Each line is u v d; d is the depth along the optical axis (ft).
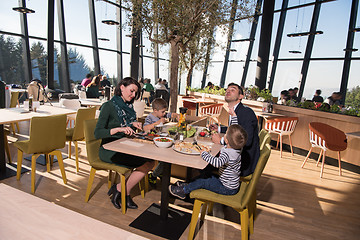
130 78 8.12
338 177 12.73
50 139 8.80
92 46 31.83
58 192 8.87
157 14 13.80
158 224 7.37
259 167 5.67
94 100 17.72
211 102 22.66
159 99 9.28
